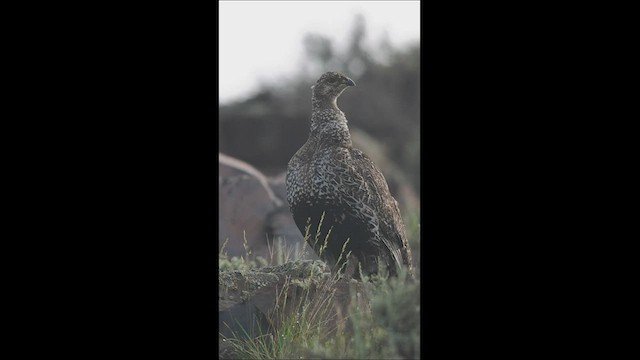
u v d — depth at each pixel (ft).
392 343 48.75
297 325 50.19
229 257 63.77
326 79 53.31
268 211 67.46
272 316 50.55
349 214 52.08
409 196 74.79
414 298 49.93
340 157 52.34
